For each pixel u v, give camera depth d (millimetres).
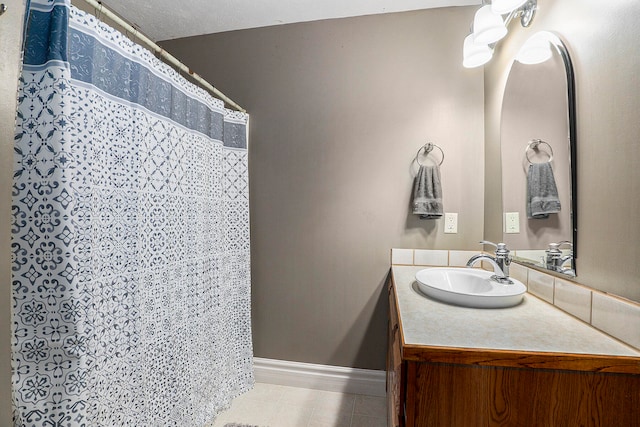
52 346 863
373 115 1828
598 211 812
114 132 1070
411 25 1784
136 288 1159
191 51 2057
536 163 1146
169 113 1309
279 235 1945
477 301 988
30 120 834
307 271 1912
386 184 1815
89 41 950
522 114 1263
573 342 734
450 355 702
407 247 1795
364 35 1836
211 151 1622
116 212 1087
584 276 871
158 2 1727
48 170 834
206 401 1556
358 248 1852
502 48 1495
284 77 1934
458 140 1741
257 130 1966
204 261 1552
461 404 706
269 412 1651
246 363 1861
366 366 1848
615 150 747
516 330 811
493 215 1581
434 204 1658
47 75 827
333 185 1876
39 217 847
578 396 669
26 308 863
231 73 2000
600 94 803
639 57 671
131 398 1140
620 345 714
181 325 1388
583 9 872
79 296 883
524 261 1234
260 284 1968
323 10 1793
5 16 555
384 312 1823
